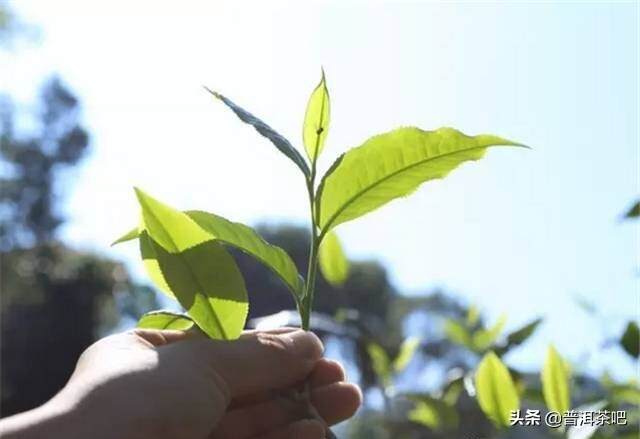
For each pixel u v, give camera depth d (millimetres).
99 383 429
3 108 6969
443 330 864
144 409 426
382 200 458
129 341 462
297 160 447
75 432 414
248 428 478
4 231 6520
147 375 433
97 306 4863
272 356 454
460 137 449
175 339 481
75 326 4859
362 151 451
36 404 4781
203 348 446
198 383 438
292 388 475
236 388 454
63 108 7078
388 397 810
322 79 455
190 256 431
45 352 4832
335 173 454
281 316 578
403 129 449
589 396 732
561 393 645
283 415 478
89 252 4996
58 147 6945
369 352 848
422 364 937
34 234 6641
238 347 449
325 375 496
